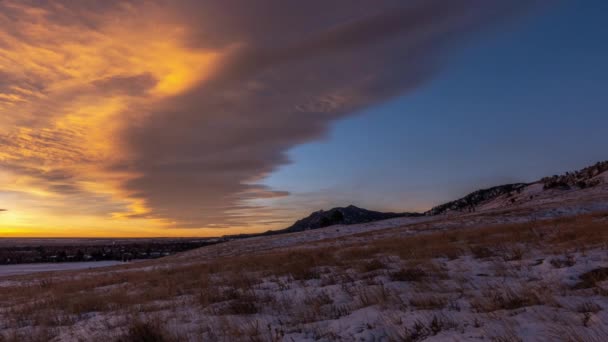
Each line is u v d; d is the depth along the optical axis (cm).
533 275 762
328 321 606
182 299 995
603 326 418
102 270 3419
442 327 505
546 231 1537
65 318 889
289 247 3488
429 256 1239
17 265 8894
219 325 639
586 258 828
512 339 415
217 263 2162
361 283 893
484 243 1380
